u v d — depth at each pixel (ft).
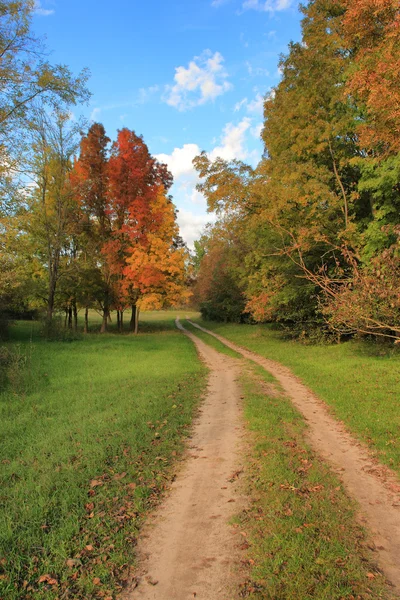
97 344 69.00
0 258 53.31
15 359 37.68
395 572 10.09
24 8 43.47
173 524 12.85
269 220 51.52
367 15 26.63
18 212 55.26
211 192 56.03
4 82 45.16
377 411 25.00
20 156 51.37
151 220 93.91
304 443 20.13
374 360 42.55
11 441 21.42
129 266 90.89
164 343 74.74
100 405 28.37
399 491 14.84
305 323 67.41
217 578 10.10
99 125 95.61
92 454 18.57
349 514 12.96
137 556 11.21
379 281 21.06
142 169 94.68
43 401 30.22
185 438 21.62
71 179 82.94
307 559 10.56
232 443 20.53
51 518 13.01
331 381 35.06
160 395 30.94
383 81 23.86
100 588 9.88
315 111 47.70
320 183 45.47
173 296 94.07
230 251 98.37
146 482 15.96
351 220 49.16
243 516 13.06
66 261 89.45
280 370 44.88
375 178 38.06
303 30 49.37
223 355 59.98
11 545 11.44
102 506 13.93
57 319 79.82
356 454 18.83
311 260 56.44
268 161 57.82
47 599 9.49
